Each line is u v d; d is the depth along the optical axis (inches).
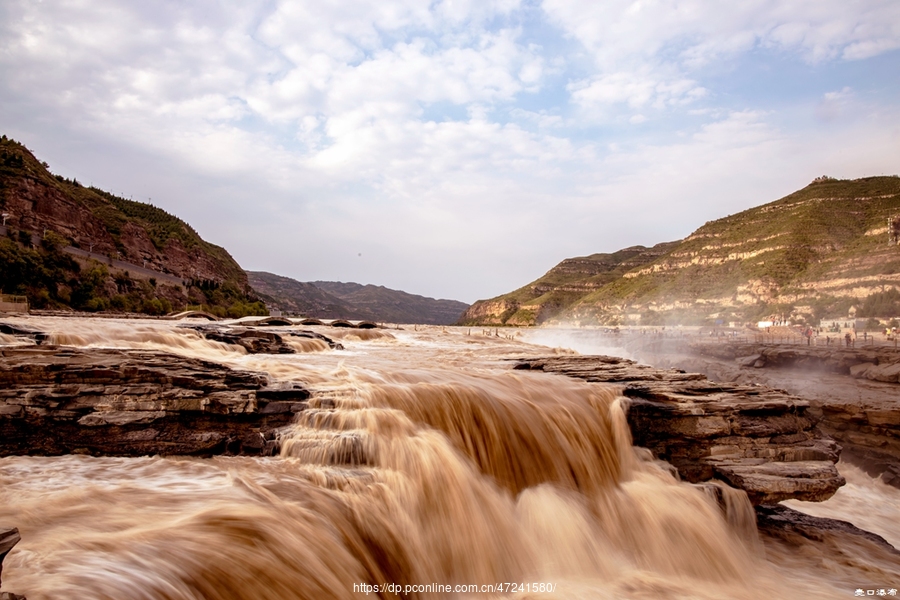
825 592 362.9
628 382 573.3
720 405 504.4
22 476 286.8
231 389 390.9
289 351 819.4
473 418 421.7
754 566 405.4
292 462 344.5
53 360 389.1
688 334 2628.0
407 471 352.5
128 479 292.8
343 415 381.7
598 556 375.6
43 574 179.5
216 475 308.8
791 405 522.9
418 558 310.5
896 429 756.0
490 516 364.8
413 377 508.1
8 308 1611.7
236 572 211.8
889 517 604.4
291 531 248.4
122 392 359.9
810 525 491.5
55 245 2807.6
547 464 430.6
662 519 418.0
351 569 257.3
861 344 1417.3
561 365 683.4
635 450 495.8
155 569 193.6
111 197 5969.5
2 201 3058.6
